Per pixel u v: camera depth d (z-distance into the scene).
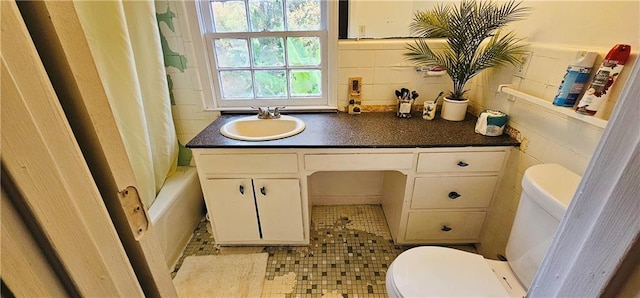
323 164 1.43
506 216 1.43
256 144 1.38
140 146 1.51
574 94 0.99
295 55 1.76
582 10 0.99
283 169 1.45
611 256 0.31
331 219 2.01
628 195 0.28
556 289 0.41
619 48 0.84
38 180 0.25
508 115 1.39
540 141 1.20
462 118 1.65
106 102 0.32
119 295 0.35
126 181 0.36
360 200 2.17
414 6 1.60
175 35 1.66
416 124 1.61
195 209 1.94
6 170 0.23
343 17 1.63
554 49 1.10
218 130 1.56
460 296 0.95
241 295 1.44
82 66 0.29
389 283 1.03
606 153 0.32
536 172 1.02
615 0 0.87
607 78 0.88
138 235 0.38
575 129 1.02
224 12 1.66
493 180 1.46
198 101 1.84
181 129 1.93
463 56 1.50
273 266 1.62
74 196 0.28
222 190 1.53
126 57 1.40
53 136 0.26
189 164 2.02
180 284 1.50
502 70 1.43
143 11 1.49
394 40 1.68
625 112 0.29
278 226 1.63
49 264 0.27
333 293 1.45
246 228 1.65
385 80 1.78
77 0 1.22
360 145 1.36
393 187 1.79
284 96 1.87
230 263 1.63
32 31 0.26
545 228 0.92
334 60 1.73
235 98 1.88
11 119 0.23
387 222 1.96
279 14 1.66
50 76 0.27
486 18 1.35
